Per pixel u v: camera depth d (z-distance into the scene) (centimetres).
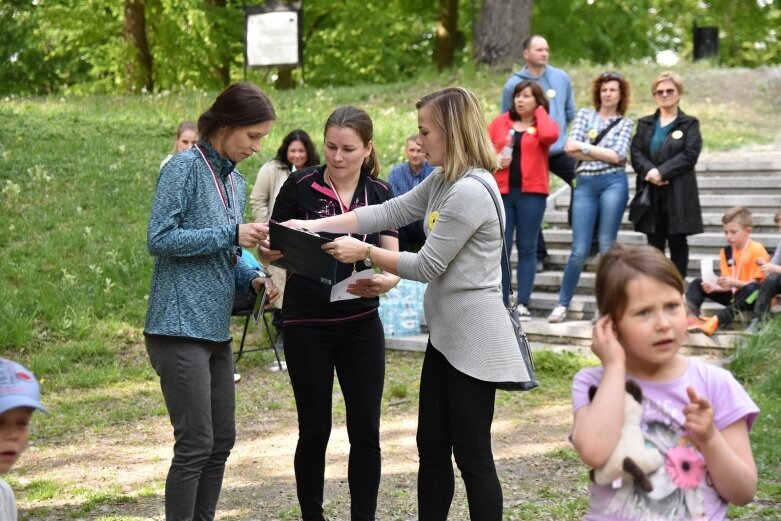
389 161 1348
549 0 2625
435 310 409
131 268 1048
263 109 419
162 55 2409
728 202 1075
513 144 899
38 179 1255
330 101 1803
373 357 464
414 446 660
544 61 1030
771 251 973
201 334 415
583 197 892
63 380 830
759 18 2992
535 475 588
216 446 440
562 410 737
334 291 441
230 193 438
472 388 401
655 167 848
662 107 861
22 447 268
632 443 260
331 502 547
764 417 660
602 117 889
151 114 1653
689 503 258
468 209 392
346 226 447
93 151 1395
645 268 257
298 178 472
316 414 463
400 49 2922
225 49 2384
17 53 2945
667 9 2917
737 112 1603
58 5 2541
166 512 417
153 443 680
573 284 916
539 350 862
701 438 251
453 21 2620
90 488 578
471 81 1894
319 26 2733
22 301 965
